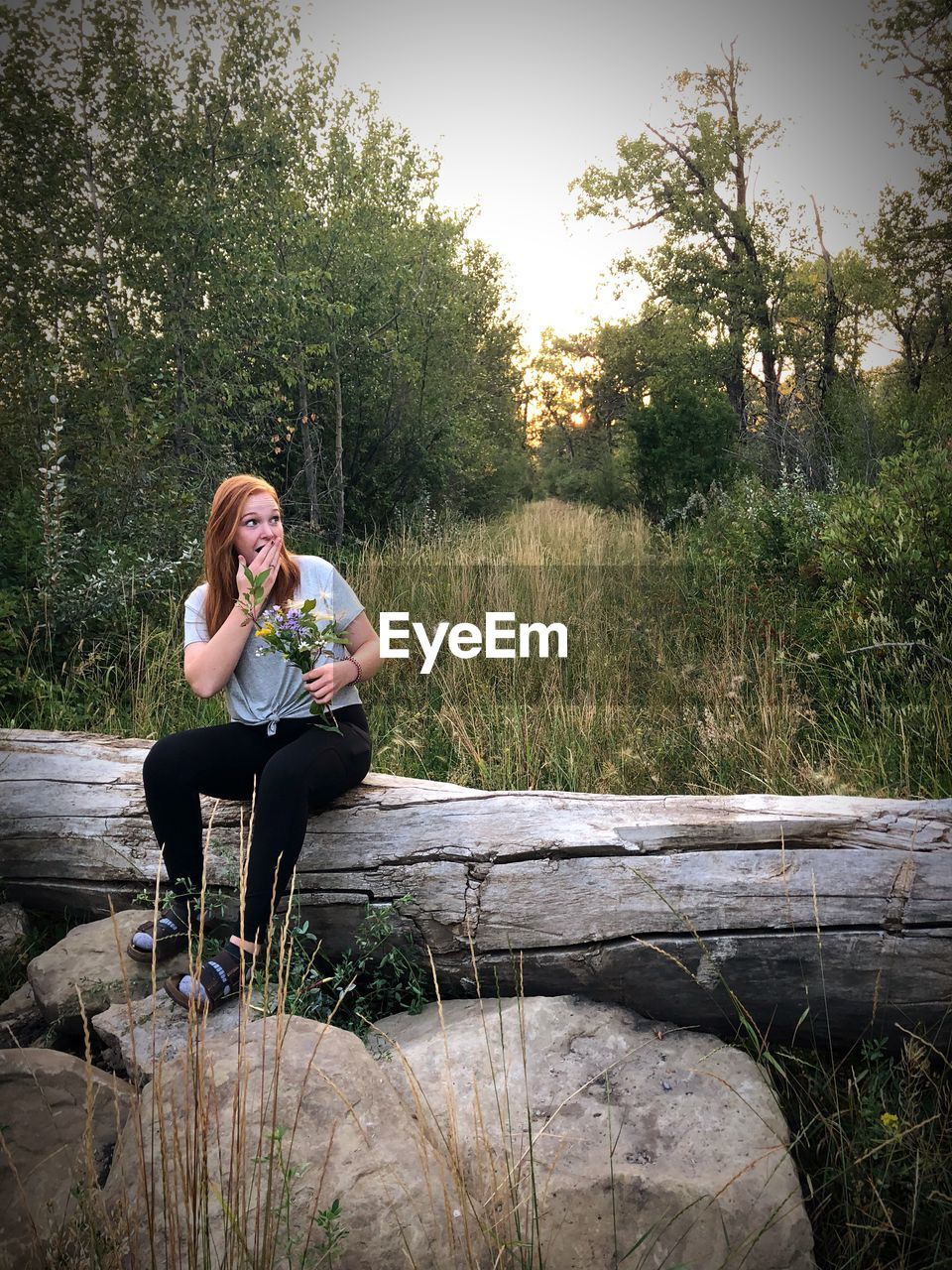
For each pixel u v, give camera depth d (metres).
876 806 2.64
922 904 2.38
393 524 12.16
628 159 18.22
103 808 3.19
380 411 12.63
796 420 14.37
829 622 5.22
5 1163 2.05
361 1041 2.26
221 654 2.64
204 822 2.99
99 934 2.87
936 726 3.80
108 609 5.52
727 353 17.91
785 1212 1.87
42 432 6.56
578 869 2.62
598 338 24.31
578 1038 2.40
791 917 2.43
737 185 18.03
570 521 12.62
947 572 4.86
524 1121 2.09
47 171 8.69
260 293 9.38
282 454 11.41
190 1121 1.90
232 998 2.48
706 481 13.04
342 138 11.23
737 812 2.66
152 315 9.26
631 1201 1.89
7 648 4.93
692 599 6.65
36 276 8.54
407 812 2.85
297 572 2.84
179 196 9.21
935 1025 2.35
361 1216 1.81
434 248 12.83
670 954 2.45
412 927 2.71
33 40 8.54
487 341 18.72
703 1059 2.31
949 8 12.46
